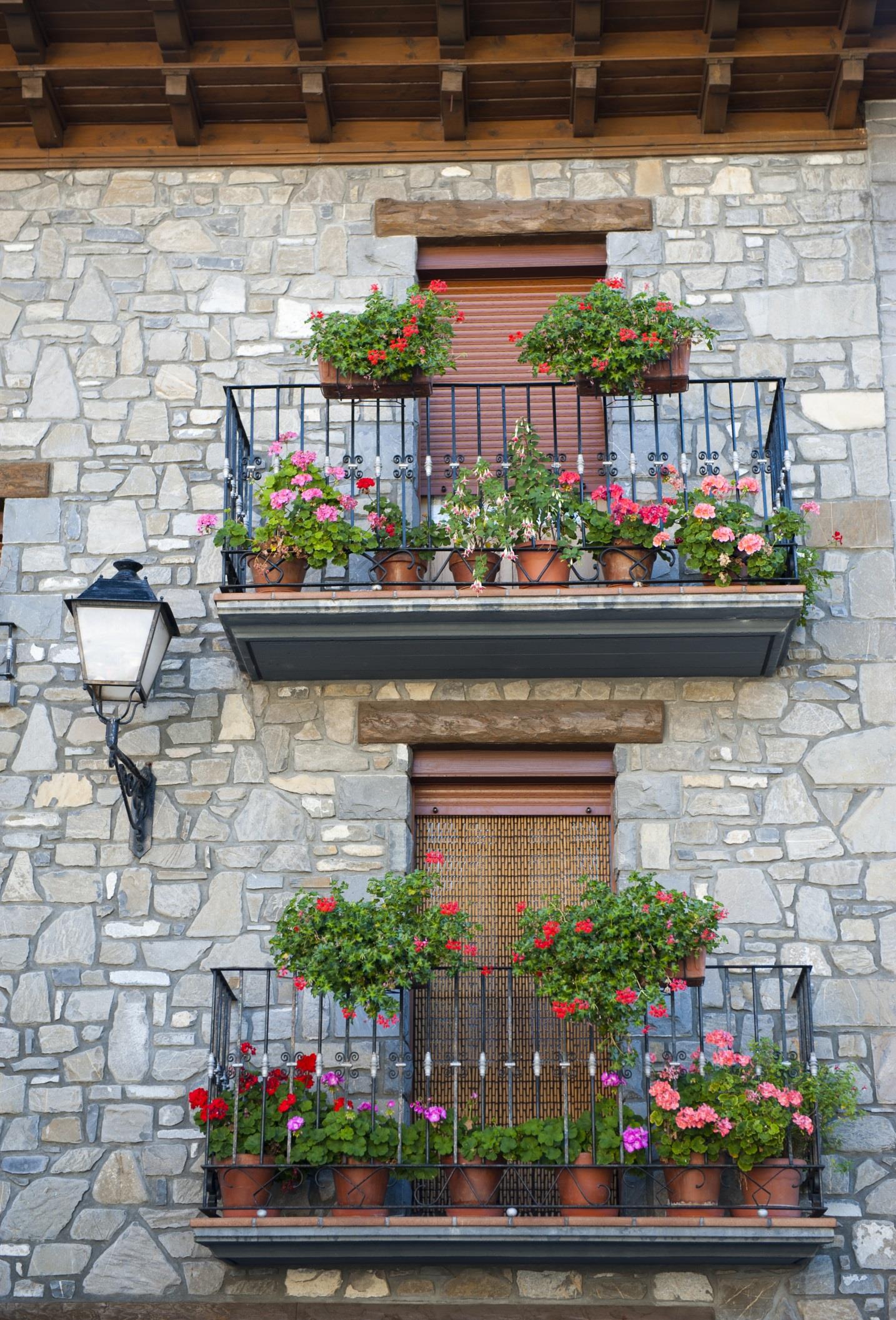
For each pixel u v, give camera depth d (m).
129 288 7.61
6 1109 6.46
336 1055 6.25
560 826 6.95
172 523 7.27
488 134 7.75
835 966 6.54
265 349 7.50
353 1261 6.03
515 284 7.78
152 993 6.61
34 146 7.80
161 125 7.79
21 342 7.53
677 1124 5.82
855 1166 6.29
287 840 6.78
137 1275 6.25
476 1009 6.70
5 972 6.63
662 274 7.53
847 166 7.68
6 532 7.25
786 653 6.94
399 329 6.74
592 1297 6.15
